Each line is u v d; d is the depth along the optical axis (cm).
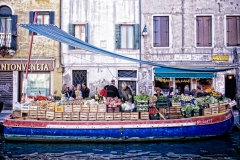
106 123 1150
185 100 1231
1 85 1741
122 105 1175
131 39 1770
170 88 1641
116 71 1745
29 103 1188
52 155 992
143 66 1745
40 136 1152
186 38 1755
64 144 1141
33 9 1747
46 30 1269
